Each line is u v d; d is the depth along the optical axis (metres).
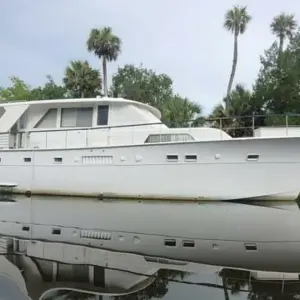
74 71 34.88
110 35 35.16
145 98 48.19
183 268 5.70
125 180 13.24
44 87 43.84
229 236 8.04
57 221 9.96
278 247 7.04
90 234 8.32
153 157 12.92
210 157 12.51
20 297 4.54
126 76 50.56
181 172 12.73
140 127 13.86
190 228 8.91
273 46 27.98
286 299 4.45
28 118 14.93
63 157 13.96
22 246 7.20
